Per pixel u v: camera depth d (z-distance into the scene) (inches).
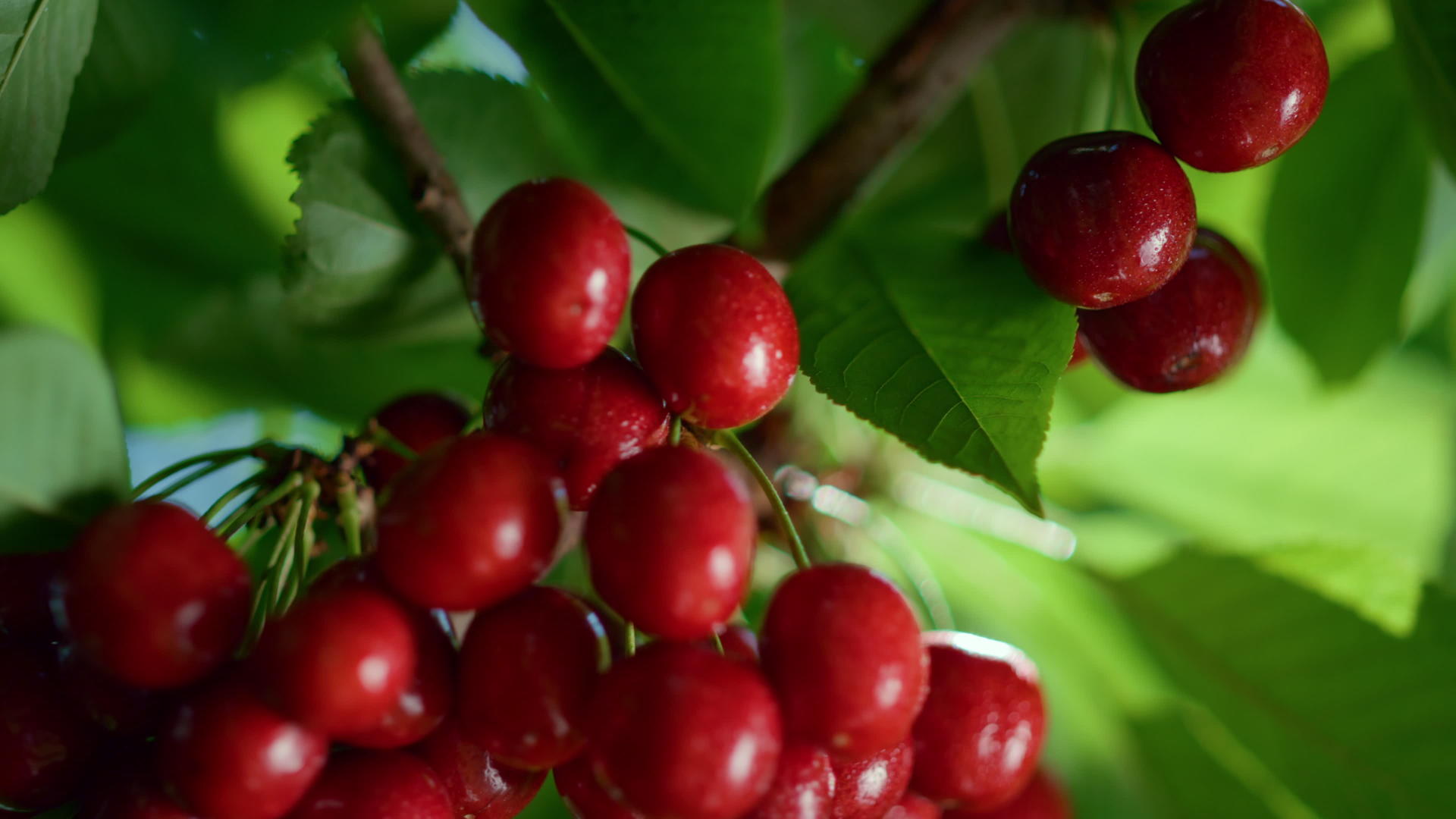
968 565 23.8
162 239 22.9
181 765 16.9
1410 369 29.3
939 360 18.5
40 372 18.8
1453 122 20.4
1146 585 22.6
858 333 18.6
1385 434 28.3
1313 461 28.9
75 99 19.3
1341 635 22.0
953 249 19.2
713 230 21.1
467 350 23.1
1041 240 18.2
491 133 20.5
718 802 16.7
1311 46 17.9
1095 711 24.4
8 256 22.7
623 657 17.5
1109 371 19.2
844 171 20.5
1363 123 23.0
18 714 17.5
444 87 20.3
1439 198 32.9
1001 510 23.2
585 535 17.1
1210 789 23.3
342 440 18.8
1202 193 24.8
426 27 20.1
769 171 23.1
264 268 23.1
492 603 17.1
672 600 16.8
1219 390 28.2
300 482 18.4
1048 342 18.4
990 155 23.2
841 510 22.2
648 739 16.7
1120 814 24.3
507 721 17.1
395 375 23.2
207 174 22.6
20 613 17.8
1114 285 18.1
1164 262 18.1
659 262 17.6
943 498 23.2
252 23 18.7
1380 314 24.1
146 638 16.8
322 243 19.6
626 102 20.3
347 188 19.5
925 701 18.5
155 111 22.0
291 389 23.2
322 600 16.9
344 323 20.1
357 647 16.8
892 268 19.0
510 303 17.2
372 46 19.1
